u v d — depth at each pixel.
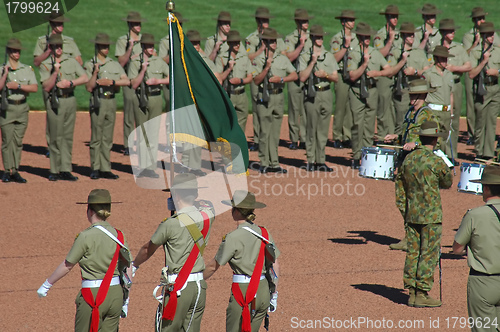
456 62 66.25
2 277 36.59
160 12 122.06
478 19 67.69
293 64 67.50
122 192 54.41
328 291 35.25
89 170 61.66
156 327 25.38
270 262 25.58
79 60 61.78
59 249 41.25
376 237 44.31
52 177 57.47
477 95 65.38
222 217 48.09
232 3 127.62
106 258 25.05
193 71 33.56
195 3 126.75
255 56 66.12
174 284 24.98
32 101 89.94
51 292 34.91
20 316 31.72
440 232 33.28
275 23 119.62
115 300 25.25
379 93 65.69
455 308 33.44
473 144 73.38
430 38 68.25
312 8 127.19
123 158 66.12
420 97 38.25
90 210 25.81
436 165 32.81
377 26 119.75
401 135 40.22
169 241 25.25
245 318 25.05
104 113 57.59
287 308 33.00
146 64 59.66
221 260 25.05
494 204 26.48
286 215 48.69
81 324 25.25
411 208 33.47
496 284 25.89
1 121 55.62
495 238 25.88
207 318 31.81
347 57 63.09
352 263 39.47
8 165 56.34
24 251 40.75
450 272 38.56
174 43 33.47
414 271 33.50
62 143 57.25
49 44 56.53
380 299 34.34
